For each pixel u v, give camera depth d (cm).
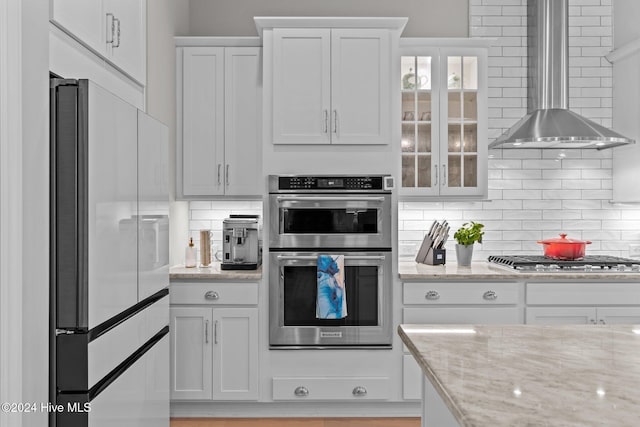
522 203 409
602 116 407
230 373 338
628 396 107
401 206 407
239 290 337
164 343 232
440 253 377
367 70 345
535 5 383
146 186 208
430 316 340
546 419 95
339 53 345
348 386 338
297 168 344
